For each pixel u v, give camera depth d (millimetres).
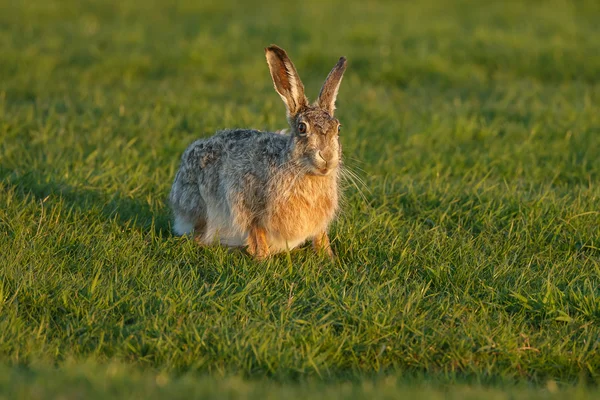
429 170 29953
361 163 30359
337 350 18375
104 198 26906
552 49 48531
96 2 66250
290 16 61125
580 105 37844
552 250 23859
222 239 24062
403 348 18781
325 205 22938
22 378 14859
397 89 43625
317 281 21188
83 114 35656
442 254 23047
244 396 14461
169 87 42219
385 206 26656
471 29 55219
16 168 28859
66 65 46281
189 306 19844
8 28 54875
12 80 41969
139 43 51188
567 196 26922
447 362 18469
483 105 39406
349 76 46094
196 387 14914
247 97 40344
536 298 20750
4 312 19234
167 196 27391
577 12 64062
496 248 23844
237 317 19656
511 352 18500
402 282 21859
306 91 42656
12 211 24875
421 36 52625
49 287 20391
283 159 22156
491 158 31344
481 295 21312
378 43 51844
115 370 15688
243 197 22844
